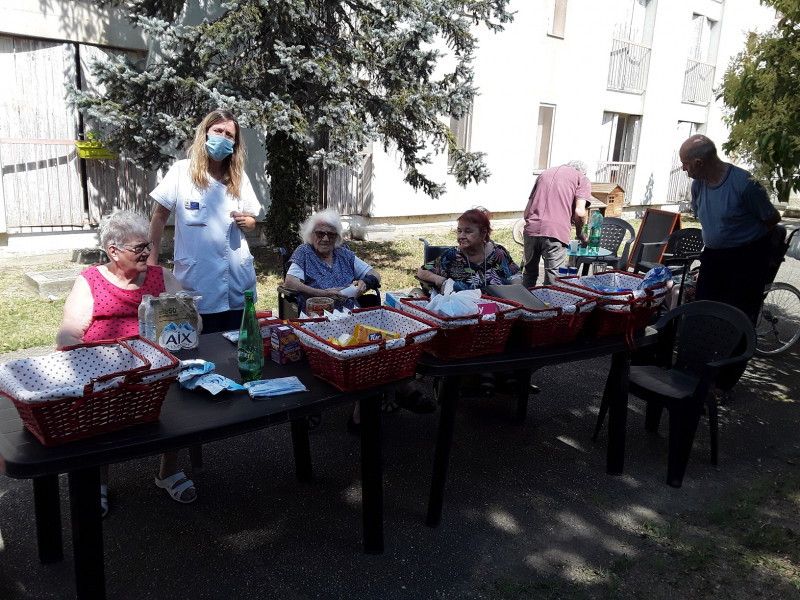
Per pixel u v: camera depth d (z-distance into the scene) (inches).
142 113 254.5
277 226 310.3
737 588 103.7
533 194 249.0
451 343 108.5
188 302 108.3
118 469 133.2
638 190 626.5
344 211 404.2
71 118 298.8
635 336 133.3
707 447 154.6
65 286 251.4
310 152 311.4
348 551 109.2
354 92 279.7
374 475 104.0
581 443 154.7
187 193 128.3
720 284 174.7
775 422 170.7
